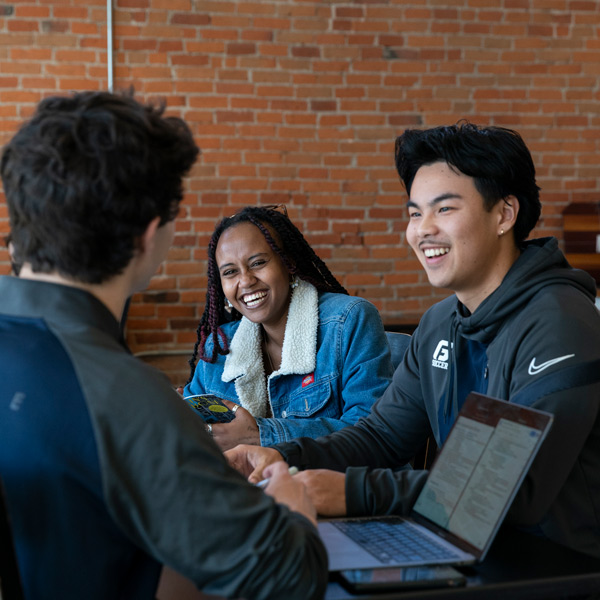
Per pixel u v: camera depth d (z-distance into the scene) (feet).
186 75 15.75
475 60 16.65
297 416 6.46
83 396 2.61
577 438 3.75
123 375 2.67
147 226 2.98
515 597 3.07
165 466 2.59
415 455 5.52
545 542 3.56
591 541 3.95
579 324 3.96
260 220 6.64
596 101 17.10
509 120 16.88
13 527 2.61
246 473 4.66
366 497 3.96
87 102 2.88
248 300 6.55
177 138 3.06
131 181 2.83
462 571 3.19
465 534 3.40
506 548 3.47
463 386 4.65
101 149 2.77
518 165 4.29
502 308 4.26
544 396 3.79
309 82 16.20
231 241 6.54
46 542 2.60
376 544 3.44
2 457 2.61
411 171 4.55
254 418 5.88
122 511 2.59
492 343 4.36
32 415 2.60
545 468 3.67
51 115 2.85
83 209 2.77
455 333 4.72
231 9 15.79
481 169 4.24
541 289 4.22
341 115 16.37
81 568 2.61
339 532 3.63
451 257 4.38
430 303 16.97
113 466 2.56
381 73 16.39
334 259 16.63
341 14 16.16
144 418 2.61
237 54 15.89
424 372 5.00
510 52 16.72
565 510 3.91
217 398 6.06
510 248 4.49
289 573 2.68
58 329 2.77
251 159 16.15
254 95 16.05
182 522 2.60
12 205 2.89
